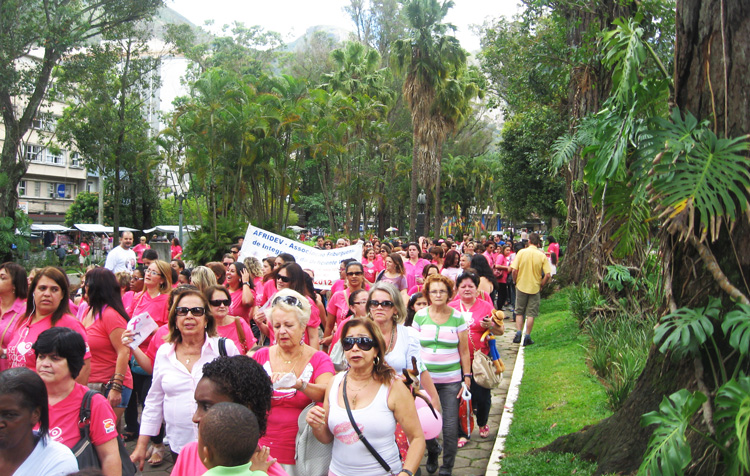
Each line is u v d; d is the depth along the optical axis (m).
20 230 26.91
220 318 5.88
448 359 5.78
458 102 33.81
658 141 4.14
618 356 7.83
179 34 34.09
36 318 4.92
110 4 26.97
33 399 2.83
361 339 3.66
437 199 41.78
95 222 52.97
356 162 41.66
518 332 11.88
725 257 4.14
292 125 29.98
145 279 6.92
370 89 42.50
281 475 2.93
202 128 28.25
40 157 52.66
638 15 5.16
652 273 9.84
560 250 20.83
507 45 18.41
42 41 24.52
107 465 3.51
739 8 4.06
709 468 3.96
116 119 33.47
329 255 10.96
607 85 11.83
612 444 4.91
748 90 4.02
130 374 6.08
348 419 3.65
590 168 5.33
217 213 31.61
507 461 5.68
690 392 4.31
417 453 3.64
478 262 9.57
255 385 3.17
